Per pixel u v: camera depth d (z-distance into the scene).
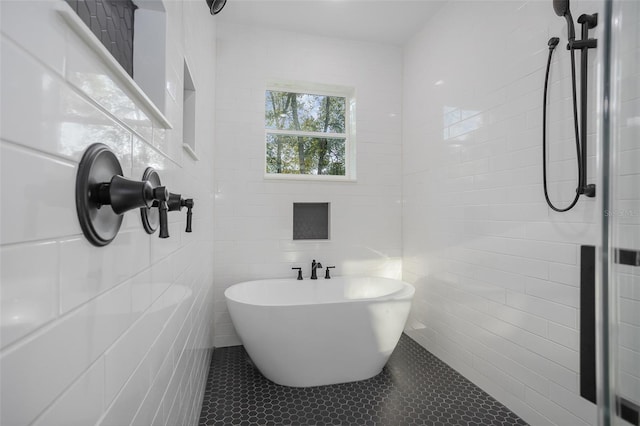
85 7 0.67
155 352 0.91
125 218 0.68
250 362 2.64
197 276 1.84
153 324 0.89
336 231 3.22
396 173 3.37
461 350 2.42
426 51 2.97
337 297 3.05
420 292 3.00
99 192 0.51
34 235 0.37
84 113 0.50
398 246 3.35
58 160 0.42
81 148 0.49
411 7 2.76
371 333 2.26
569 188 1.63
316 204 3.29
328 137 3.40
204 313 2.20
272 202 3.07
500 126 2.08
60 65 0.43
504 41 2.05
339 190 3.23
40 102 0.38
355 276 3.16
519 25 1.94
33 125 0.37
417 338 3.03
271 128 3.28
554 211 1.70
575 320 1.59
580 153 1.53
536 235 1.81
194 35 1.69
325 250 3.19
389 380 2.34
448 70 2.64
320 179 3.19
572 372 1.60
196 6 1.75
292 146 3.36
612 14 0.50
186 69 1.49
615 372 0.50
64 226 0.44
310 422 1.87
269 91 3.31
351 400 2.08
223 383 2.30
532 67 1.85
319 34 3.20
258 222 3.04
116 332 0.62
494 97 2.14
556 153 1.69
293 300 2.95
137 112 0.76
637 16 0.50
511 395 1.96
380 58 3.36
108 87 0.59
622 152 0.51
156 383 0.92
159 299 0.95
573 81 1.56
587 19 1.49
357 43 3.31
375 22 2.99
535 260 1.81
